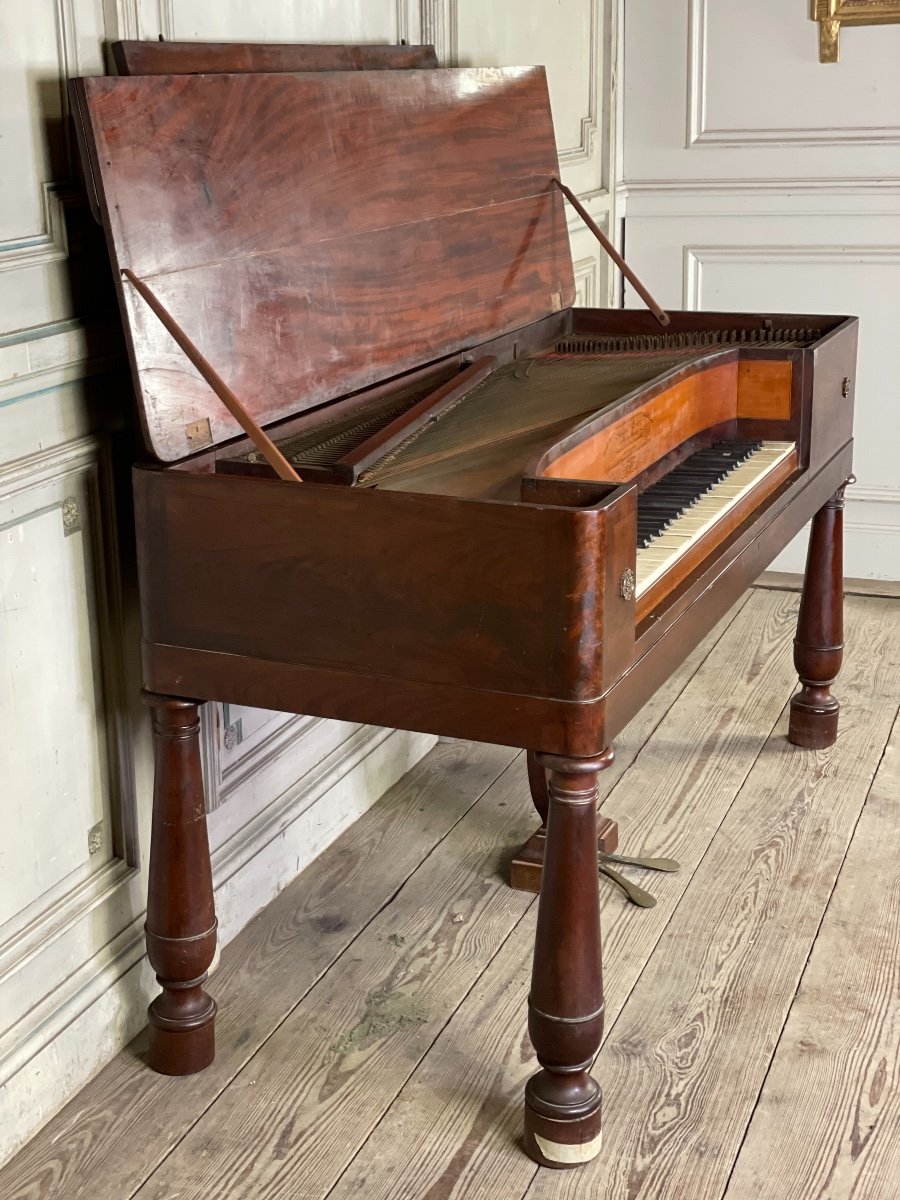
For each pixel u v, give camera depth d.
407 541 2.13
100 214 2.26
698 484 2.95
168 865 2.49
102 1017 2.62
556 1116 2.32
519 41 4.18
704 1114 2.48
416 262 3.07
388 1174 2.35
